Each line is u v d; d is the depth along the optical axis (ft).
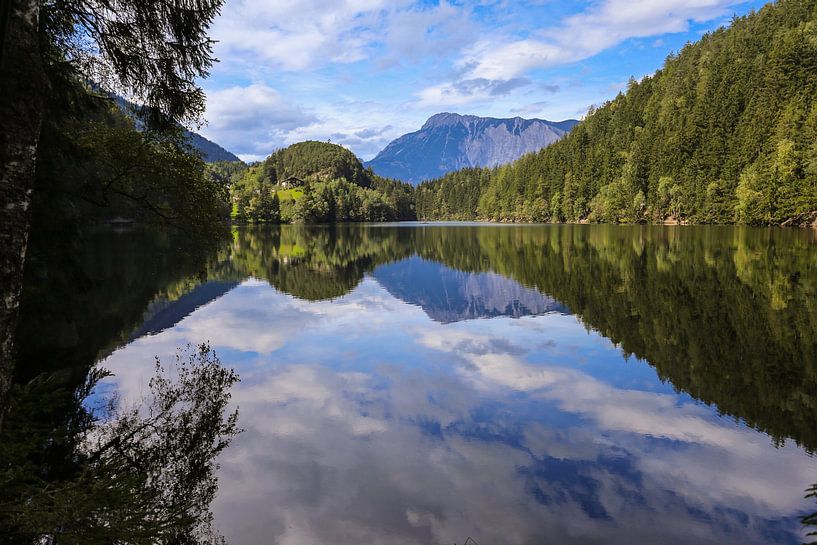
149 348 47.52
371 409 32.42
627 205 353.10
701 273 94.63
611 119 507.30
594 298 75.77
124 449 24.75
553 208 452.76
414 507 20.77
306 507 20.65
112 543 12.25
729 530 19.65
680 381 38.55
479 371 41.32
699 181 290.15
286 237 277.44
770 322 56.34
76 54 26.23
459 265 132.67
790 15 401.29
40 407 17.93
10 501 11.90
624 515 20.57
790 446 27.30
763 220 232.53
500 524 19.76
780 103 274.98
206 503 20.74
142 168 36.40
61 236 33.53
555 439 28.04
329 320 63.16
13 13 9.57
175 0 22.65
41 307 35.22
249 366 42.16
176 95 26.23
